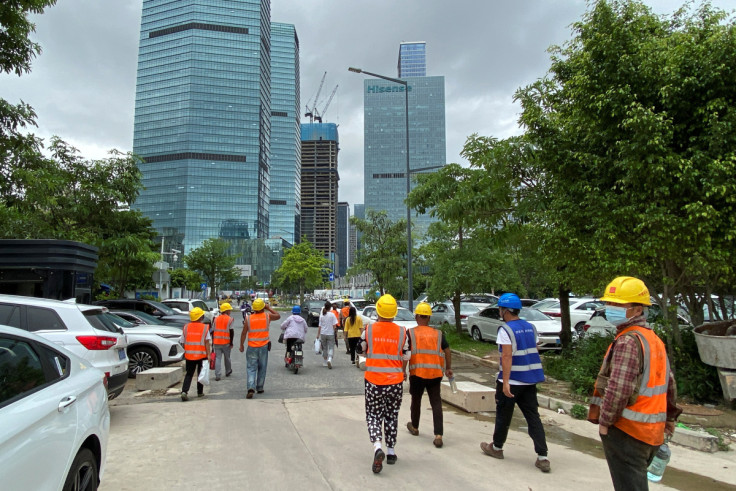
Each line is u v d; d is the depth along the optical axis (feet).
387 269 77.77
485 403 24.75
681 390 23.71
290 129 518.78
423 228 81.87
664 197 22.17
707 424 20.65
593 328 40.52
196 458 16.71
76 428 10.09
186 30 400.47
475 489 14.02
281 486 14.17
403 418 23.17
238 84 404.16
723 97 21.50
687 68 22.33
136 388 30.35
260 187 411.75
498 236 37.35
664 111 21.77
